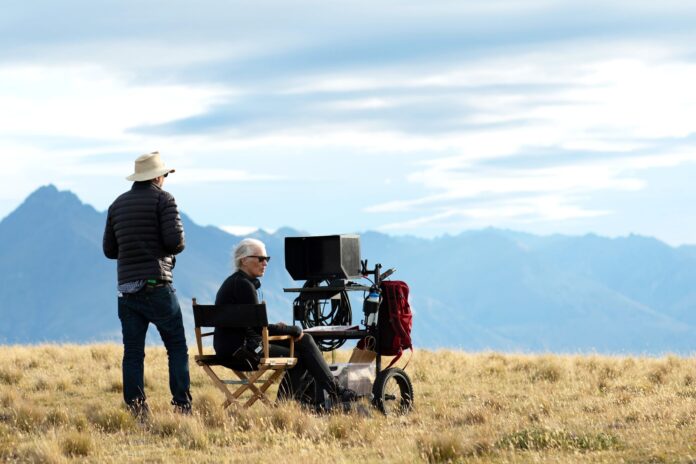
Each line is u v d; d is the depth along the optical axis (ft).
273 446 34.40
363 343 47.11
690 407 41.14
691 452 30.17
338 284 46.75
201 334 43.83
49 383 56.70
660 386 53.88
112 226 43.32
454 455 31.71
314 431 37.32
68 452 33.94
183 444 35.68
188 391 42.88
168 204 42.75
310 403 44.80
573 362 69.36
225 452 34.01
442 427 39.45
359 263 48.16
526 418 40.83
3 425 39.04
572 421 39.42
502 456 31.24
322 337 45.83
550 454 31.09
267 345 42.16
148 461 32.24
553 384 57.67
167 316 42.70
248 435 37.09
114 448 34.88
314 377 43.98
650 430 35.12
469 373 64.80
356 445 35.42
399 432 37.76
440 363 70.23
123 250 42.57
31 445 34.19
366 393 45.34
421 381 60.90
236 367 43.78
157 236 42.68
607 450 31.86
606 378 58.75
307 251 48.06
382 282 46.16
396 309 45.42
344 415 40.01
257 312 42.01
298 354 44.65
